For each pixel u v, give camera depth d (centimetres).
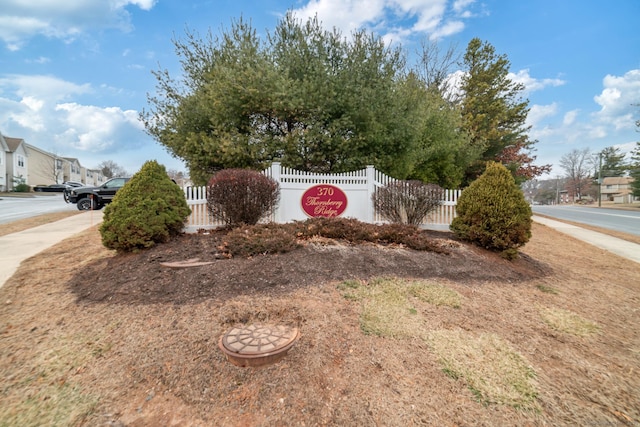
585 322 327
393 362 241
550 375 235
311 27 850
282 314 303
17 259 507
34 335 281
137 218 460
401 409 197
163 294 342
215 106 770
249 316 299
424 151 1119
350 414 193
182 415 194
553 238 917
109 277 395
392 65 890
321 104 762
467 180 1728
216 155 767
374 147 847
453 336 280
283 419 190
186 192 640
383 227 568
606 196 6241
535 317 334
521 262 546
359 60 824
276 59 837
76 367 237
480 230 555
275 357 235
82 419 189
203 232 604
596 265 612
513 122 1992
